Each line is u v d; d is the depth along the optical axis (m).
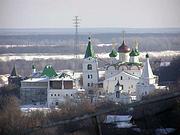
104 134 94.06
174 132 91.00
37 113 128.12
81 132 87.75
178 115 89.62
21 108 160.62
